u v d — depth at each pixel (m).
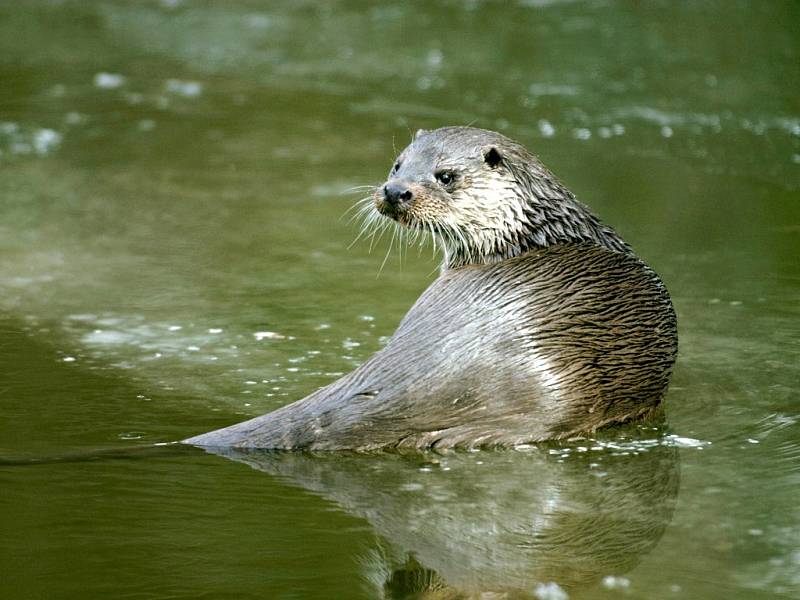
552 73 29.91
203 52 33.38
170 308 17.00
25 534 10.53
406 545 10.44
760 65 29.67
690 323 16.14
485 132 14.12
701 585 9.62
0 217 21.12
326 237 20.38
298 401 12.72
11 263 18.83
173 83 30.59
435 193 13.65
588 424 12.81
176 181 23.47
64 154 25.08
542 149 24.67
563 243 13.77
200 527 10.73
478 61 31.23
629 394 12.95
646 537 10.53
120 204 22.05
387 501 11.34
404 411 12.34
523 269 13.04
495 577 9.85
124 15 37.53
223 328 16.19
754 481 11.66
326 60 32.12
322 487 11.65
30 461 12.06
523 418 12.54
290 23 36.06
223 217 21.38
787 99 27.44
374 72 30.83
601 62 30.52
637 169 23.50
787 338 15.58
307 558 10.20
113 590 9.59
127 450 12.31
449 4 36.94
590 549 10.33
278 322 16.44
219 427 12.97
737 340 15.53
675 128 25.89
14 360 14.95
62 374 14.52
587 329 12.65
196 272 18.61
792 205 21.41
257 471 11.97
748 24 32.84
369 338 15.79
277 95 29.38
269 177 23.67
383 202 13.83
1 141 25.78
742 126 25.91
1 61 32.28
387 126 26.70
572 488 11.61
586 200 21.75
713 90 28.12
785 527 10.65
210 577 9.80
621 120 26.45
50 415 13.27
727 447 12.54
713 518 10.88
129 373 14.56
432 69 30.78
